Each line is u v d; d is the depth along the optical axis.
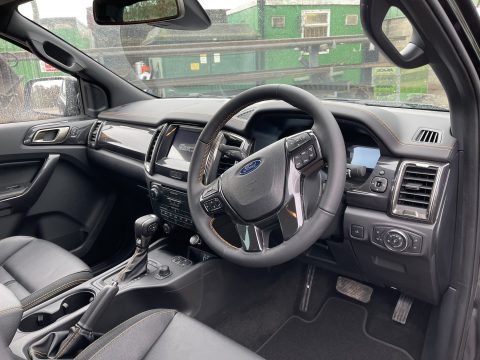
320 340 1.79
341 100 1.73
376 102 1.64
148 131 2.01
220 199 1.21
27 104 2.22
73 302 1.56
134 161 2.07
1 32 2.02
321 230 1.06
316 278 2.00
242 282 1.90
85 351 1.02
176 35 3.79
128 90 2.52
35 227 2.23
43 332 1.32
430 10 0.86
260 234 1.15
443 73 1.06
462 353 1.41
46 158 2.19
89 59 2.33
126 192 2.40
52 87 2.29
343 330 1.82
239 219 1.16
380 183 1.28
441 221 1.21
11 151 2.06
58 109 2.33
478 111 1.14
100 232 2.46
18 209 2.12
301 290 2.00
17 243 1.80
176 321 1.14
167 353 1.05
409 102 1.56
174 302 1.68
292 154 1.12
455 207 1.28
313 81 1.91
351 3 2.27
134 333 1.06
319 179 1.15
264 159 1.15
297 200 1.10
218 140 1.56
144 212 2.39
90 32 2.87
